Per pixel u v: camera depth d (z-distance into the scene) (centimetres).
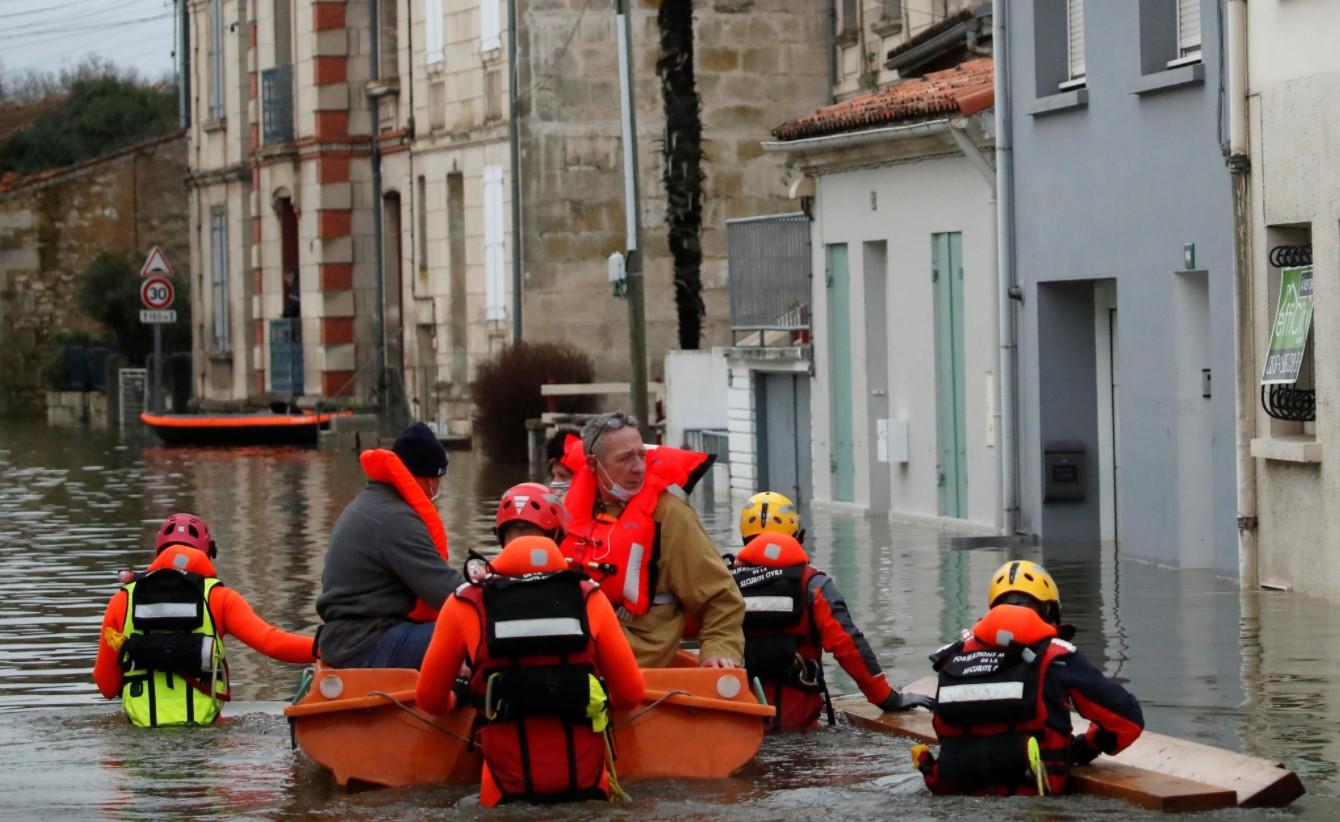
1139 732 1062
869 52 4231
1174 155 2088
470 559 1198
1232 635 1622
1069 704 1077
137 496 3525
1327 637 1600
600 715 1071
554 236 4578
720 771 1152
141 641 1355
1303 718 1277
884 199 2775
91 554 2550
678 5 4559
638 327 3309
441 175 5125
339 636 1212
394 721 1155
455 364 5122
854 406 2891
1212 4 2002
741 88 4584
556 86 4569
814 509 2981
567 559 1168
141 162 7538
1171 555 2131
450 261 5103
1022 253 2411
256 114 6069
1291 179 1852
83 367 7250
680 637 1216
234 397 6444
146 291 6125
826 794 1095
